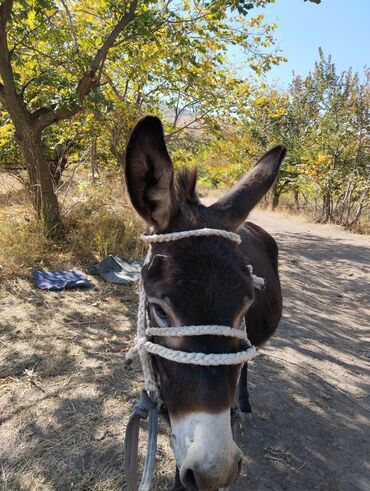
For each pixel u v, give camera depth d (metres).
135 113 7.72
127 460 1.92
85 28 7.06
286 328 5.22
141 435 3.03
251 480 2.78
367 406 3.72
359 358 4.61
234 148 9.61
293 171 17.31
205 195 18.67
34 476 2.60
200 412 1.43
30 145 6.36
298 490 2.73
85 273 5.81
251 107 8.88
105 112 7.34
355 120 15.13
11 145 8.38
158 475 2.70
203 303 1.51
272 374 4.06
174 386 1.54
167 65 7.51
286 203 19.64
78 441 2.89
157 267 1.63
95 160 9.57
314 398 3.74
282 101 18.08
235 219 1.94
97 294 5.24
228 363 1.46
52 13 6.75
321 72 15.95
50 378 3.54
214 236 1.69
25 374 3.56
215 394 1.44
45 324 4.41
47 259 5.99
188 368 1.50
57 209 6.68
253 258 2.76
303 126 18.75
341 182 14.98
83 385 3.48
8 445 2.83
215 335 1.50
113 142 8.59
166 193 1.74
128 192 1.73
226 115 8.48
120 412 3.20
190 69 7.75
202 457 1.35
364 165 15.14
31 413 3.12
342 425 3.42
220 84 8.12
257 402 3.59
